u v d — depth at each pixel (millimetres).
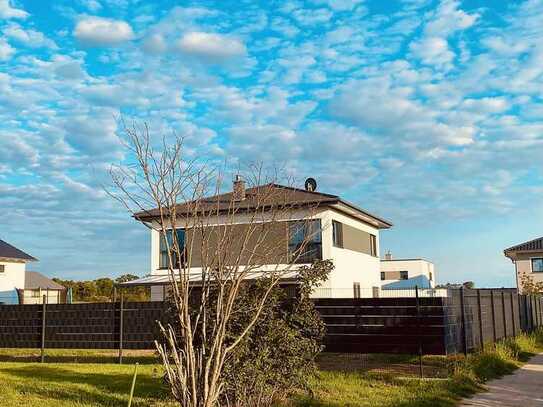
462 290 16203
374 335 15430
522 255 45844
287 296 10453
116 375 14484
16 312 19406
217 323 7676
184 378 7305
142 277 29016
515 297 23500
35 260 44750
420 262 52625
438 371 14195
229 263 8320
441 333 14586
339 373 13836
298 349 9891
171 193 7707
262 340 9344
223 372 8594
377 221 34406
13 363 18125
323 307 16156
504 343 18172
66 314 18750
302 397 10398
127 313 18094
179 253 7633
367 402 10117
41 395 11461
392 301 15383
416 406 9758
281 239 9914
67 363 18141
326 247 27344
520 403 10461
